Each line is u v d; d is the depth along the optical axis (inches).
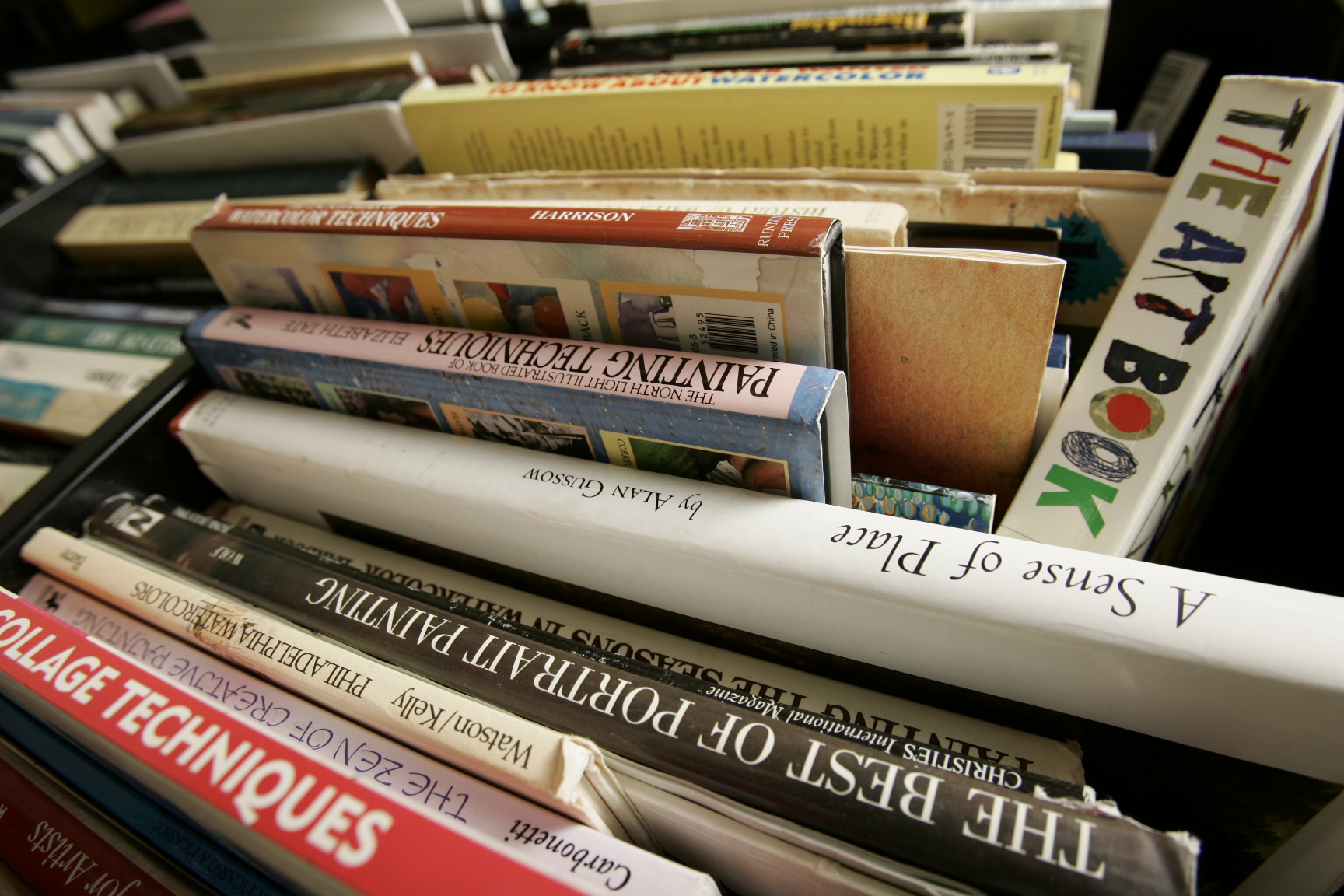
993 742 14.8
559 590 18.2
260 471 20.5
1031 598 12.8
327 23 32.1
